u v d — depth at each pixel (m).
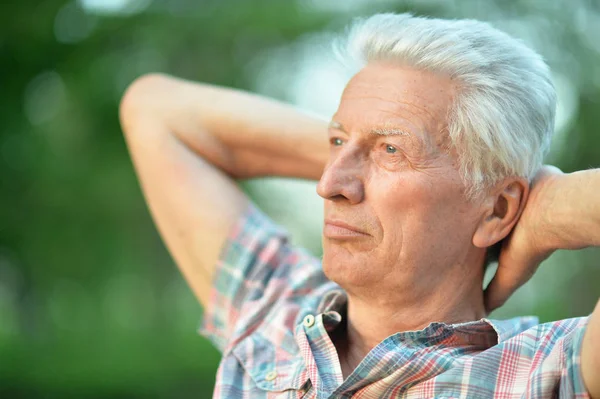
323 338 2.19
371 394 2.07
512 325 2.15
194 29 11.51
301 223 16.11
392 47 2.14
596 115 10.26
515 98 2.10
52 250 12.30
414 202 2.07
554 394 1.94
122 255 12.71
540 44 10.52
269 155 2.83
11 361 12.71
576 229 1.99
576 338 1.88
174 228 2.76
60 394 11.89
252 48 12.05
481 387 1.99
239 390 2.29
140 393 12.22
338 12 11.59
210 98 2.88
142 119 2.88
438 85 2.10
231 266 2.62
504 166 2.11
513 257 2.18
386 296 2.14
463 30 2.13
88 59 11.42
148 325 15.39
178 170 2.79
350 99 2.16
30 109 11.64
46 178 11.83
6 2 10.86
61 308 14.09
